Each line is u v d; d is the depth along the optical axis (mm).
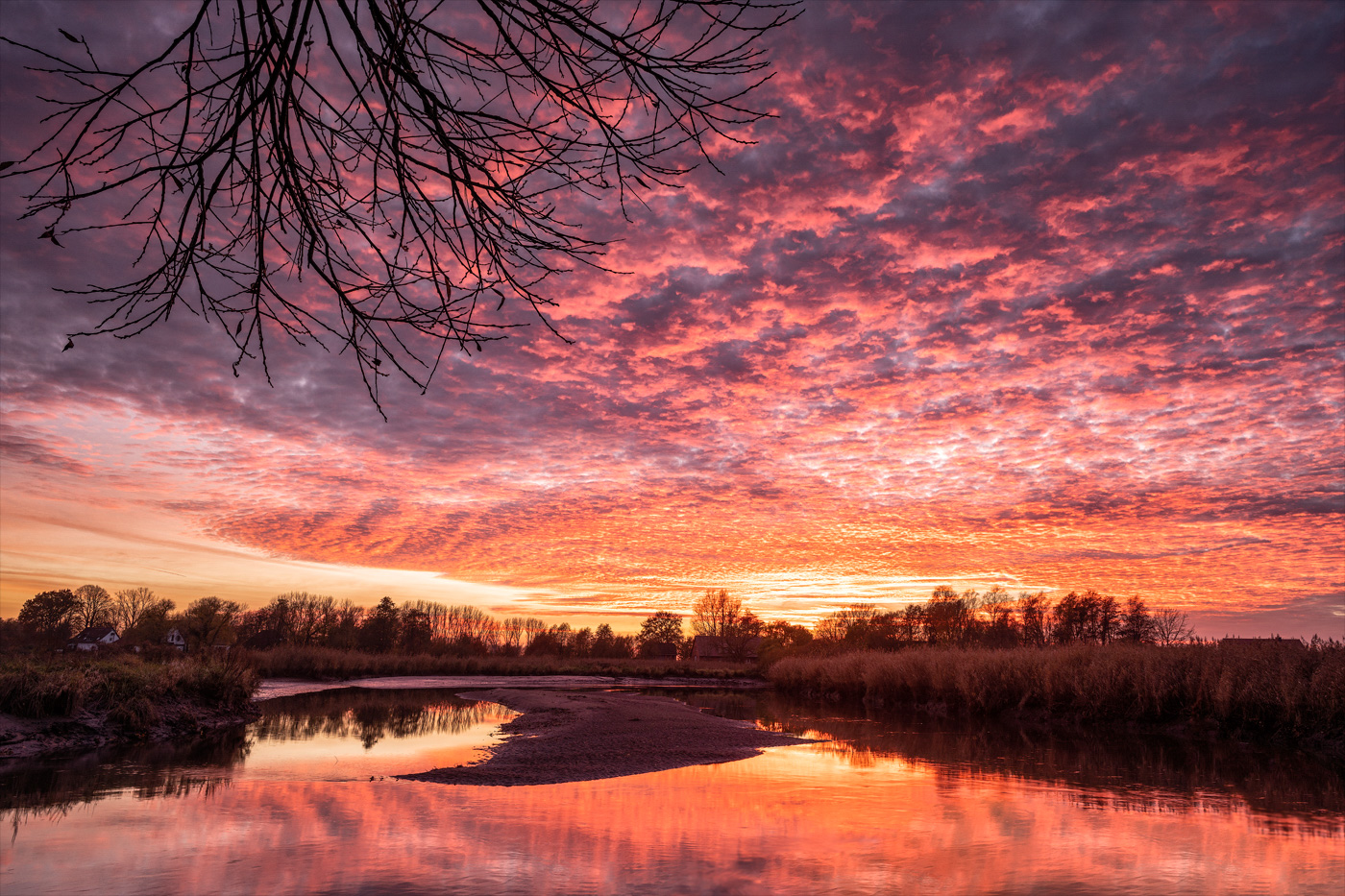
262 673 44562
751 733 16469
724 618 101312
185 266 2645
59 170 2334
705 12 2387
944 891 5496
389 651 79688
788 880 5750
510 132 2686
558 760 12258
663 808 8398
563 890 5449
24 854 6336
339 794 9125
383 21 2434
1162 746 14094
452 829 7312
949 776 10711
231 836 6949
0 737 12180
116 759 11805
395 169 2771
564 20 2410
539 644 104312
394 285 2920
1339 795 9242
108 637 79938
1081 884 5738
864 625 50344
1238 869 6109
